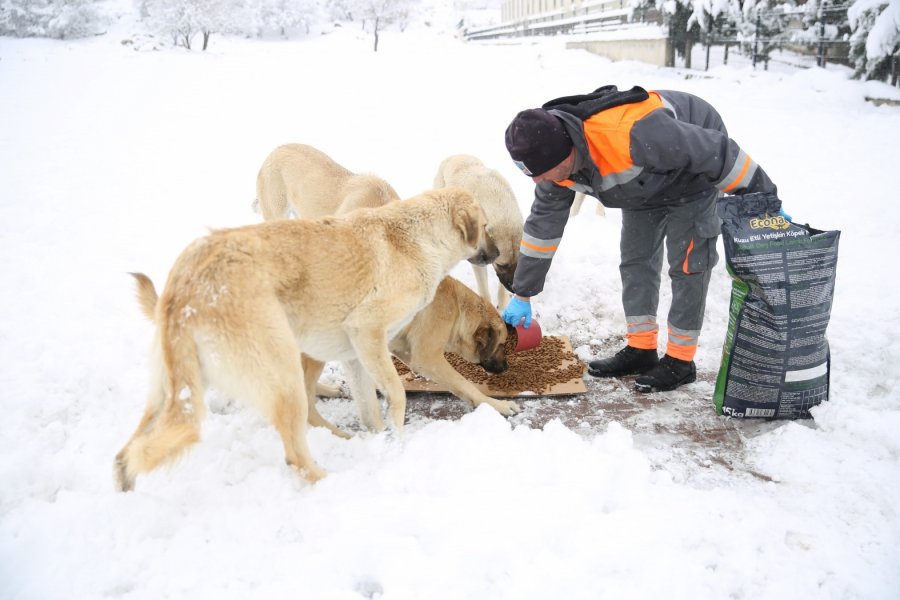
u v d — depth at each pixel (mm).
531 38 26375
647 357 4203
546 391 3975
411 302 3285
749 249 3283
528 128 3205
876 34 11633
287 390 2701
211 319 2559
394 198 4980
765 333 3375
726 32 15312
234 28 34125
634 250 3992
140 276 3115
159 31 28594
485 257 4184
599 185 3463
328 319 3033
